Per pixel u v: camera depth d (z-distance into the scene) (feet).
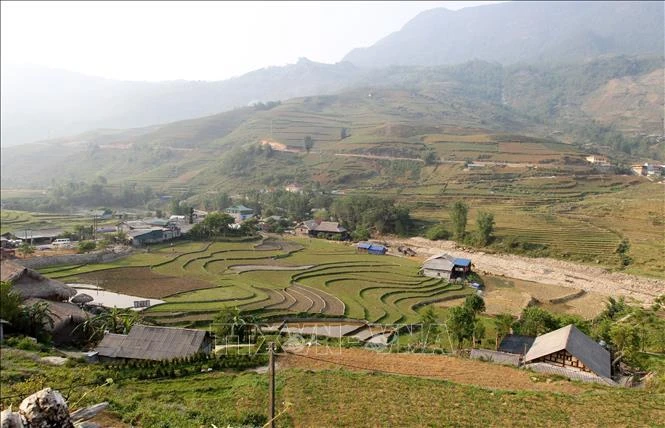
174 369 187.21
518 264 453.58
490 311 337.72
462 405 153.28
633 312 281.95
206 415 139.64
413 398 158.92
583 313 324.80
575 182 605.73
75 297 288.92
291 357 209.97
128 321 243.40
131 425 127.13
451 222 597.52
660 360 215.31
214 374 187.21
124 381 175.83
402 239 593.42
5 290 219.61
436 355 219.61
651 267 353.72
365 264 464.65
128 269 407.03
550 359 202.08
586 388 173.17
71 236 554.87
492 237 515.09
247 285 370.73
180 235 558.56
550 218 514.27
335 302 339.36
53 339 227.61
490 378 185.78
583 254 422.82
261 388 166.91
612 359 219.41
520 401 156.56
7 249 443.73
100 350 203.51
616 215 433.07
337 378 177.78
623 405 152.46
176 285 359.87
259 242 559.38
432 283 408.87
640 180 436.35
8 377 158.81
